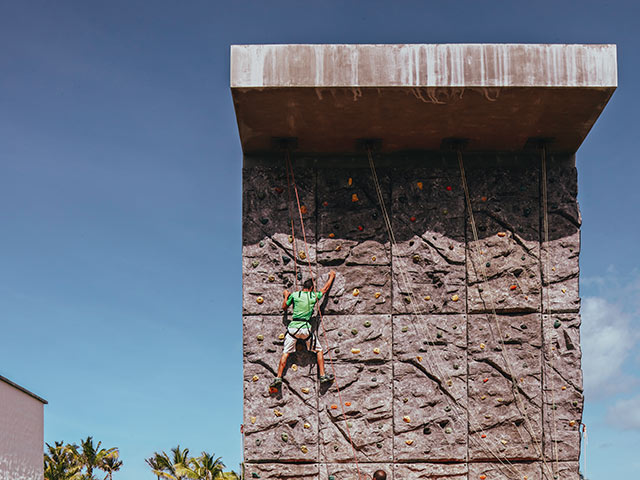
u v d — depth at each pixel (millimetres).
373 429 11172
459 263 11570
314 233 11617
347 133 11305
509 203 11797
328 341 11367
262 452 11109
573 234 11711
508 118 10891
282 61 10203
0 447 19750
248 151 11844
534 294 11555
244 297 11445
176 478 30906
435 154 11938
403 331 11398
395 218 11688
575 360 11367
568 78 10164
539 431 11211
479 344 11422
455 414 11203
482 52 10211
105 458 39219
